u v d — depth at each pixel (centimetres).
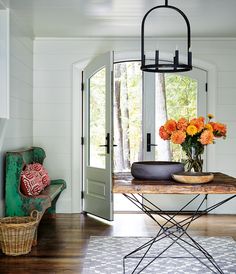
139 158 837
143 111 618
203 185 315
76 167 611
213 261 378
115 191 311
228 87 612
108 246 430
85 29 561
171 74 617
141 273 348
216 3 444
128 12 478
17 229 391
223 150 611
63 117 611
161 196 618
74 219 570
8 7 454
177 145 613
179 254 403
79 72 612
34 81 610
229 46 613
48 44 609
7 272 348
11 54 471
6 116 454
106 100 544
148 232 495
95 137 581
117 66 802
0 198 436
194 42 613
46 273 346
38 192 454
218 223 545
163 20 514
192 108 617
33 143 611
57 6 454
